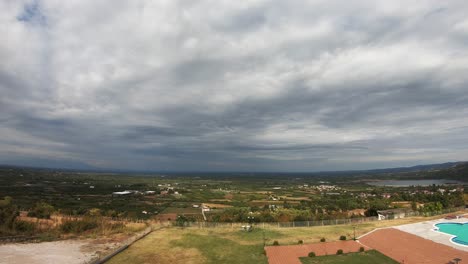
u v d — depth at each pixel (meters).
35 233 39.91
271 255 32.75
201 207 109.12
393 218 55.78
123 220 53.62
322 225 49.88
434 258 31.06
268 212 71.94
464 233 43.53
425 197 101.38
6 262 27.84
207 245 36.78
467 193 101.94
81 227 42.62
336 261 30.59
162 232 43.97
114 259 30.61
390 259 31.05
